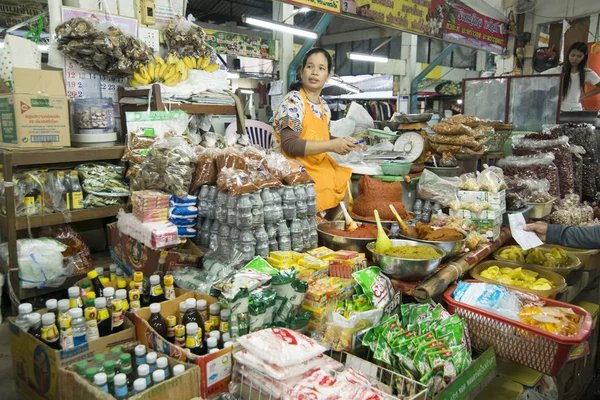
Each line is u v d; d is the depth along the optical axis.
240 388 1.45
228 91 3.13
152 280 1.73
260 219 1.90
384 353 1.59
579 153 4.30
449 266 2.12
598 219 3.83
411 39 12.73
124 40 2.69
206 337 1.56
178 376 1.31
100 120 2.56
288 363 1.34
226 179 1.89
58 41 2.62
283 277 1.64
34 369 1.52
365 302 1.82
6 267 2.29
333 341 1.65
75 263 2.43
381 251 2.01
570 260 2.65
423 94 14.96
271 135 3.51
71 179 2.46
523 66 9.09
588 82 6.20
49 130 2.38
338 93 13.17
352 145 2.36
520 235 2.31
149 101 2.63
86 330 1.52
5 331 2.18
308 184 2.15
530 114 4.61
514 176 3.50
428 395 1.47
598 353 3.10
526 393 2.13
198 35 3.15
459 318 1.81
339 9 5.33
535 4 8.77
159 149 2.09
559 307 2.00
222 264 1.83
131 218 2.06
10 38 2.59
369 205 2.49
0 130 2.44
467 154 3.24
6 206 2.21
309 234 2.16
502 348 1.87
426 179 2.97
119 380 1.23
